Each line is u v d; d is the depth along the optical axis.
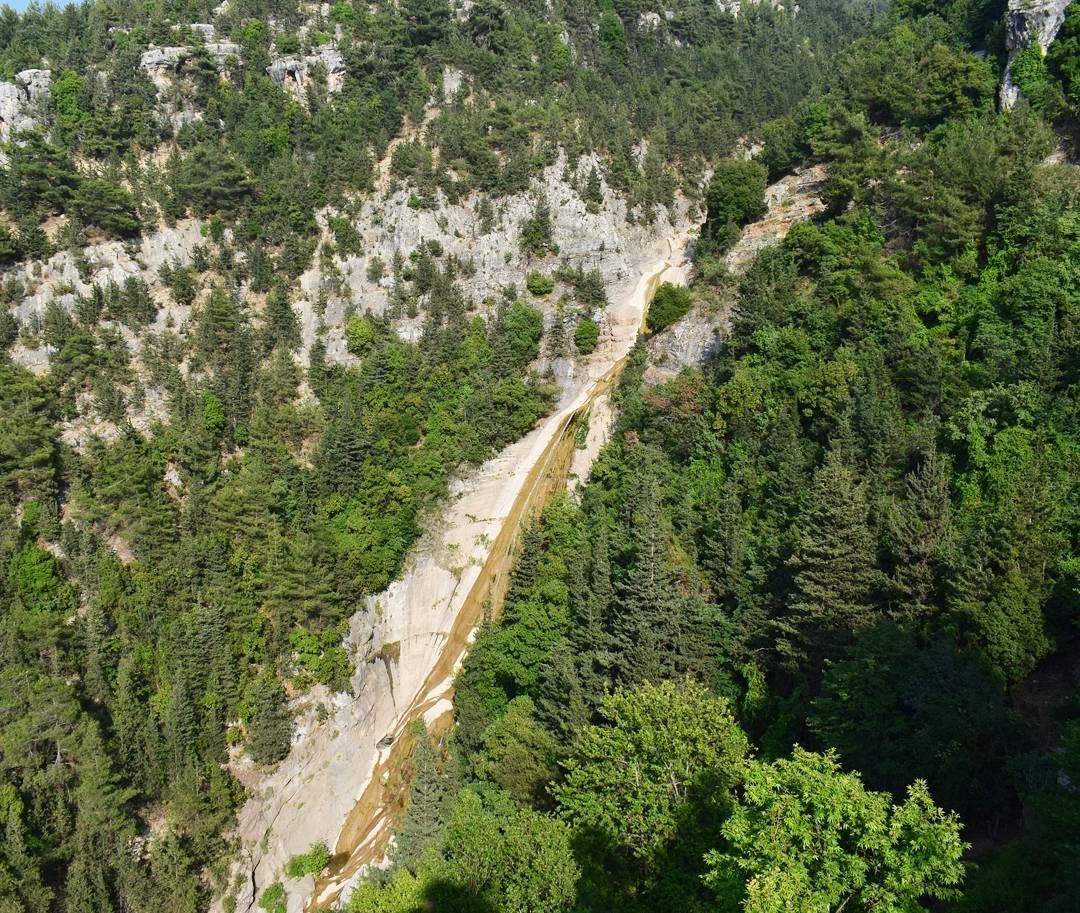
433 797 57.97
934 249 67.19
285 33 138.00
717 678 54.72
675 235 123.88
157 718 72.75
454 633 82.31
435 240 115.12
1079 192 64.44
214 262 110.19
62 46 131.25
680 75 156.88
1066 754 30.27
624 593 59.78
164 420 92.81
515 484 91.19
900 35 100.38
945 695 37.62
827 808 25.17
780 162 99.06
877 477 54.72
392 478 88.81
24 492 82.88
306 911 67.00
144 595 77.62
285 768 75.81
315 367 100.31
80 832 63.53
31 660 70.62
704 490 67.88
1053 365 52.09
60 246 106.06
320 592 80.00
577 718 53.75
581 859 36.22
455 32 139.25
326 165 119.25
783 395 67.12
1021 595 42.19
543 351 106.75
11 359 95.44
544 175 121.12
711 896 32.81
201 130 122.31
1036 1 78.06
